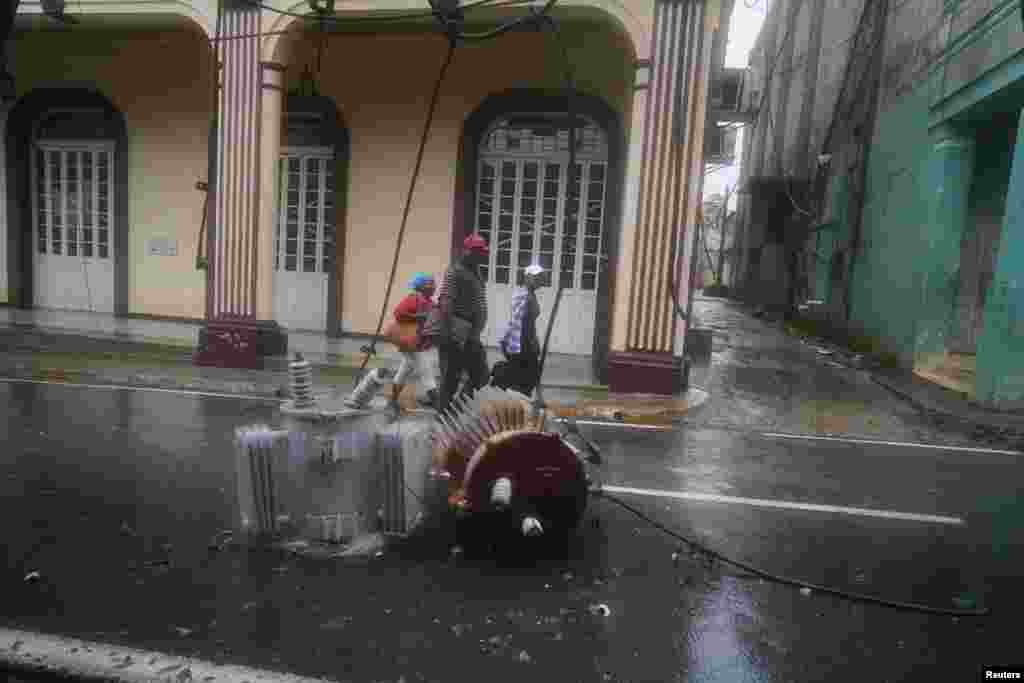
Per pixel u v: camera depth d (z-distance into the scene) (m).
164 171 12.82
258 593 3.55
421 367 7.92
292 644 3.10
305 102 12.02
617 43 10.74
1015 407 8.64
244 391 8.67
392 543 4.25
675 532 4.64
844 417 8.57
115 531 4.25
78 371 9.25
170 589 3.55
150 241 12.98
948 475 6.30
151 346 10.64
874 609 3.68
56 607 3.32
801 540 4.61
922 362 11.23
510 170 11.63
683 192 8.70
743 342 16.06
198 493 4.95
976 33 9.66
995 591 3.95
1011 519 5.16
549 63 11.05
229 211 9.97
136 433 6.48
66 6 10.39
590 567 4.05
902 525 4.97
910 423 8.42
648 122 8.73
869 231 14.20
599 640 3.26
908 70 12.59
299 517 4.20
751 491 5.59
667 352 8.95
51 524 4.32
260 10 9.62
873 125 14.49
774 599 3.75
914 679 3.03
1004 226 8.80
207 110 12.50
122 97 12.83
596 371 9.85
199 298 12.88
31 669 2.85
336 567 3.90
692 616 3.53
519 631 3.30
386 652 3.07
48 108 13.16
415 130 11.72
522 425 4.31
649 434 7.36
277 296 12.56
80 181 13.30
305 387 4.23
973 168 10.95
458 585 3.75
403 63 11.62
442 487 5.32
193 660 2.93
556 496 4.21
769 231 25.03
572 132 4.83
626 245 8.96
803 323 19.28
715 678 2.99
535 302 6.98
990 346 8.84
